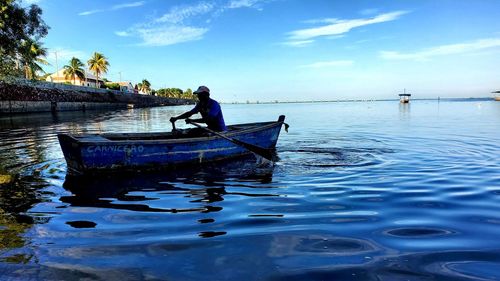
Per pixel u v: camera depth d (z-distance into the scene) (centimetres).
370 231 351
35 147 1035
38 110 3856
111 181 598
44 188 551
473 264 277
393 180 573
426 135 1300
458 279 254
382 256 293
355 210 421
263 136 950
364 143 1073
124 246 318
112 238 338
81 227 372
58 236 345
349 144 1052
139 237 341
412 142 1088
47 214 420
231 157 845
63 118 2848
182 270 271
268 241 327
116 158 640
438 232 346
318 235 341
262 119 2819
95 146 611
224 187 549
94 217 407
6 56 2005
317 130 1571
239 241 327
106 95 6025
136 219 399
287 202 458
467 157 795
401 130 1534
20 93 3566
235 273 265
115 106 6125
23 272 268
